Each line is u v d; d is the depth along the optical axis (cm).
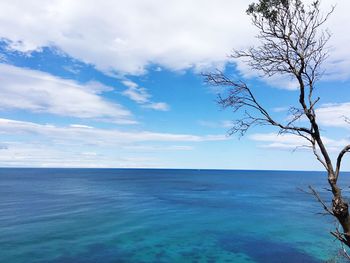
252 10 689
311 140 671
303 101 654
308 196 8288
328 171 643
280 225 4203
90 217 4719
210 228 4019
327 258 2719
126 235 3578
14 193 8725
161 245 3183
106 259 2698
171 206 6112
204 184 14075
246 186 12875
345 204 625
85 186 11969
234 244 3234
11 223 4188
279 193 9381
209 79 723
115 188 11012
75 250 2944
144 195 8406
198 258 2766
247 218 4759
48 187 11288
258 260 2714
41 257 2717
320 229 3919
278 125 673
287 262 2655
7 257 2705
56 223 4219
